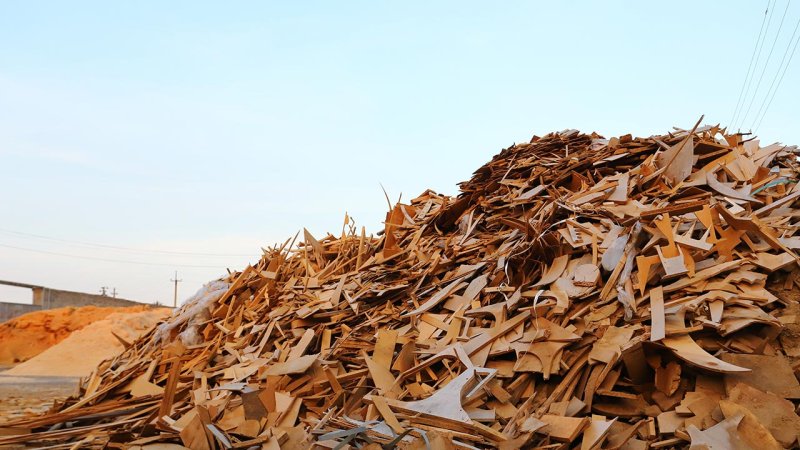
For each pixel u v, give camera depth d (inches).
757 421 116.1
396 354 189.3
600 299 164.2
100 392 223.8
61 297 1128.2
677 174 222.4
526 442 127.5
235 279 319.0
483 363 161.2
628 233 181.6
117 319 606.2
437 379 167.3
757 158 232.8
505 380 154.9
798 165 228.1
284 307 258.1
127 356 292.4
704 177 215.6
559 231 200.8
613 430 132.7
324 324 231.8
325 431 147.9
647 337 142.2
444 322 195.6
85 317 892.0
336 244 323.0
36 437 178.1
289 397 173.8
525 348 157.3
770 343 140.9
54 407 228.1
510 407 143.3
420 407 146.0
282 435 149.1
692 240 167.0
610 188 228.1
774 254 165.3
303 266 309.3
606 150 270.1
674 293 157.6
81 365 518.9
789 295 153.9
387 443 130.1
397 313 221.0
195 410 175.3
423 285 237.5
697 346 136.2
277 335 241.0
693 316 146.3
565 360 150.0
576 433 126.3
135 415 196.1
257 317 266.5
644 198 212.4
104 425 187.2
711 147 235.9
